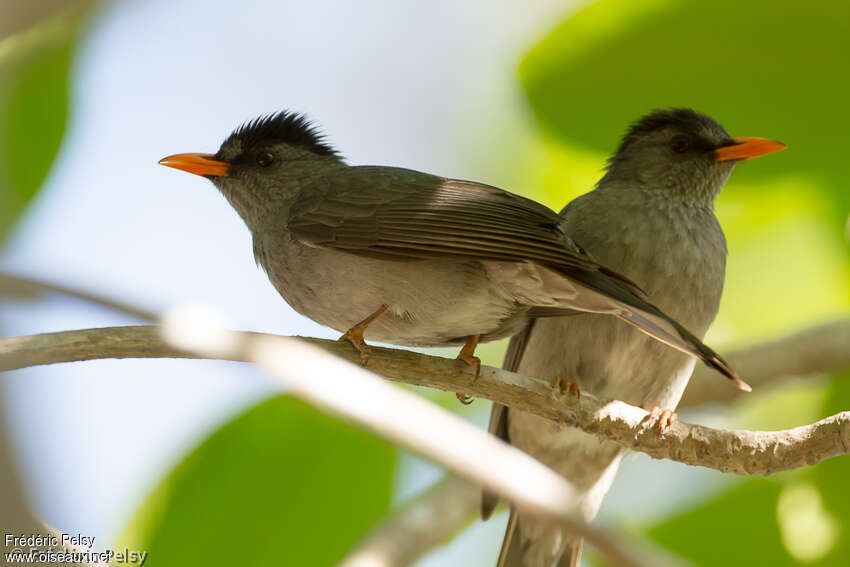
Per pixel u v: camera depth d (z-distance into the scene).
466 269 9.38
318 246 9.60
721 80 11.41
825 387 12.83
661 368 10.79
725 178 11.73
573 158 12.20
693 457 9.12
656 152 11.57
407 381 8.91
